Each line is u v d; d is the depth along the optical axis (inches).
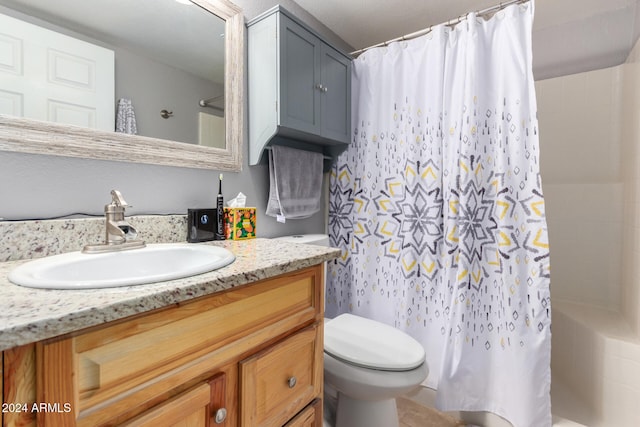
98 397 17.5
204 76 47.4
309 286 33.9
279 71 49.6
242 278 24.9
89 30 35.6
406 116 62.6
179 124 44.4
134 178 39.9
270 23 50.6
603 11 70.9
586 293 72.2
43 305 17.0
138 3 40.2
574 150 74.2
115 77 37.8
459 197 54.5
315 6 65.6
